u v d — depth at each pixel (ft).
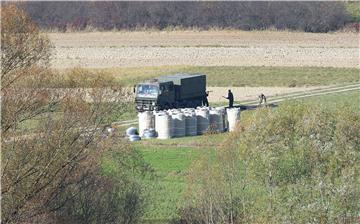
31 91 434.71
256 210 412.57
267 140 444.14
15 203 415.03
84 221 430.61
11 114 426.51
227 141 458.09
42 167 421.59
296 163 422.00
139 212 455.63
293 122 451.12
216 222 438.40
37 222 417.69
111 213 440.45
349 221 371.76
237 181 440.45
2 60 433.48
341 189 375.45
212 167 453.17
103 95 457.68
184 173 542.16
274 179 423.64
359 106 653.71
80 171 431.43
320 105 474.49
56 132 429.79
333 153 421.59
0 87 429.38
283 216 380.58
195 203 447.01
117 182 448.24
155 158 586.04
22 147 422.41
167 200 493.36
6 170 415.85
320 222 370.94
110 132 463.42
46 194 421.59
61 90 446.60
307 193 386.52
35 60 442.91
